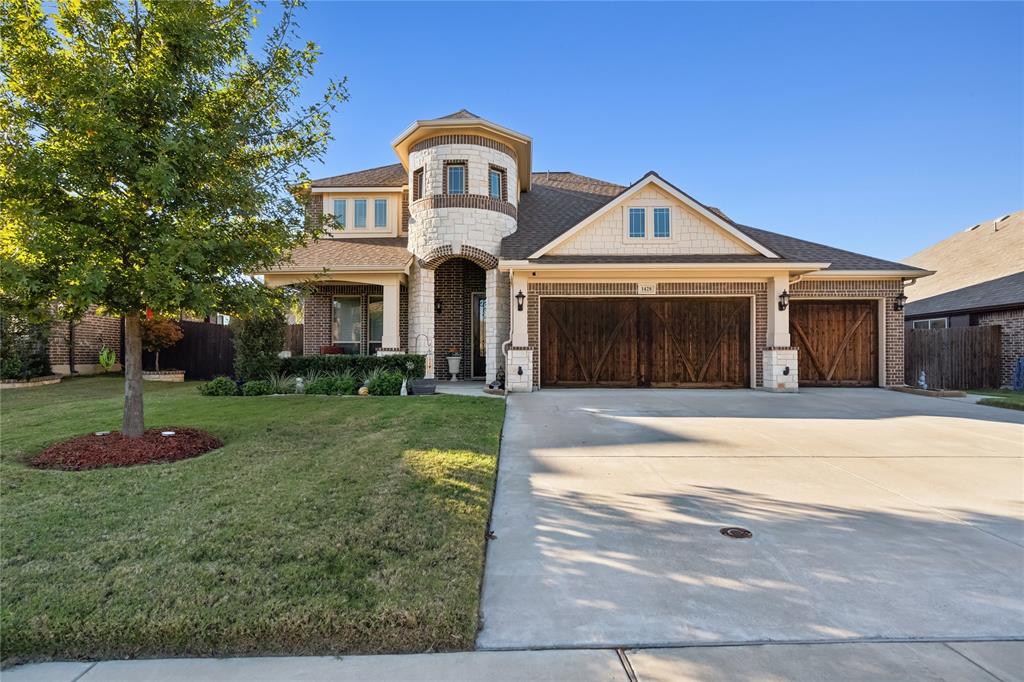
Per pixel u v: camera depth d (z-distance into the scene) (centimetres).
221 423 777
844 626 284
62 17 574
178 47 596
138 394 658
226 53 632
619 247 1439
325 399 1041
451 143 1486
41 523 393
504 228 1532
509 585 329
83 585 304
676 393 1285
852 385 1467
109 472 528
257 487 478
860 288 1455
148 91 568
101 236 552
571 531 413
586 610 301
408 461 559
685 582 332
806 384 1469
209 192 614
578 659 259
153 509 423
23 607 282
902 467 598
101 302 579
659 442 720
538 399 1164
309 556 341
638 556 368
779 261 1345
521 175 1778
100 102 527
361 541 363
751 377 1407
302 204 726
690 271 1368
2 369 1295
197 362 1808
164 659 263
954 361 1566
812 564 355
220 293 636
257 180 661
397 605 288
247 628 270
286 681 245
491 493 483
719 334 1418
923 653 262
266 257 681
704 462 617
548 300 1420
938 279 2269
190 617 274
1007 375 1551
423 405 948
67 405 988
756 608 302
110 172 561
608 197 1858
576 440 731
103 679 247
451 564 337
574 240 1442
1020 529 418
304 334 1630
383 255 1545
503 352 1477
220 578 313
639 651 265
